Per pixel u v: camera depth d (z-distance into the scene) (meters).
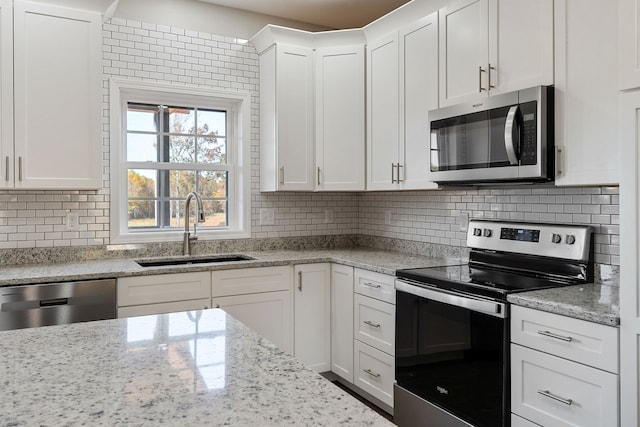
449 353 2.19
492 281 2.19
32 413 0.81
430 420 2.29
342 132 3.35
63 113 2.63
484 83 2.37
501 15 2.28
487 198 2.79
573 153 1.96
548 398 1.75
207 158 3.54
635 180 1.51
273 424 0.77
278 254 3.35
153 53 3.22
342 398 0.88
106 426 0.76
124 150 3.23
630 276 1.51
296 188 3.34
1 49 2.48
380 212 3.73
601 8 1.86
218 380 0.97
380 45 3.15
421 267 2.67
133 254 3.16
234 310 2.90
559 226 2.29
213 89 3.42
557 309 1.71
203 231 3.44
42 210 2.90
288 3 3.43
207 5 3.41
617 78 1.80
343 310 3.08
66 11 2.63
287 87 3.32
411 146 2.89
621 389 1.52
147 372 1.01
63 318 2.44
